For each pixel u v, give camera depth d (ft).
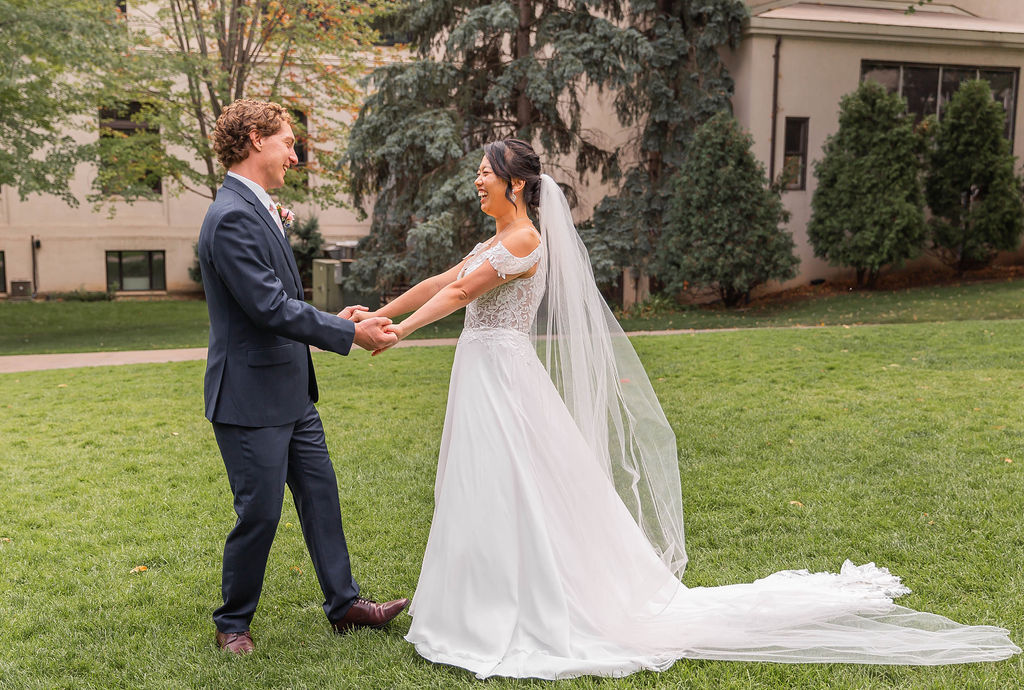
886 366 28.43
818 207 54.34
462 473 10.26
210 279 9.87
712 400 24.17
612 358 11.61
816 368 28.55
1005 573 11.87
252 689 9.41
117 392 28.04
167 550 13.85
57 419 23.91
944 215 54.85
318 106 62.49
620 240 51.80
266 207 10.04
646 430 11.60
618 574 10.69
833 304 50.62
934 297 49.55
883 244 51.37
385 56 65.62
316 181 71.26
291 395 10.17
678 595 11.26
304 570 13.07
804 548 13.30
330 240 74.43
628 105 53.88
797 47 55.42
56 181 46.96
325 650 10.25
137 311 61.52
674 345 34.68
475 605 9.96
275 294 9.54
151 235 71.36
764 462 17.90
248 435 9.91
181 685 9.55
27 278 68.85
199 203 72.23
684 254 50.93
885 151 51.47
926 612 10.80
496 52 52.29
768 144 55.93
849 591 11.28
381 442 20.75
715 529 14.30
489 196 10.65
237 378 9.84
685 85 52.37
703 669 9.58
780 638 10.19
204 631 10.89
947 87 58.80
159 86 53.11
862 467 17.19
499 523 10.03
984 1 63.36
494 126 52.24
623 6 54.19
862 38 55.88
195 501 16.42
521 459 10.21
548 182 11.07
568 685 9.26
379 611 10.74
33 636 10.87
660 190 52.95
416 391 27.40
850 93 54.60
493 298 10.59
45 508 16.05
